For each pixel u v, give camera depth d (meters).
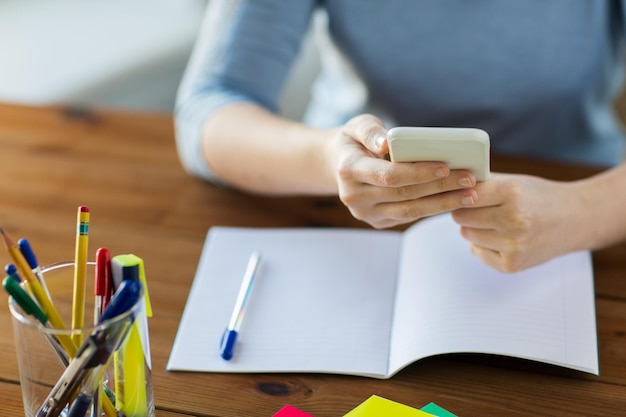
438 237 0.87
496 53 1.19
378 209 0.77
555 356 0.70
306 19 1.19
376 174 0.71
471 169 0.70
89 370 0.54
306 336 0.76
